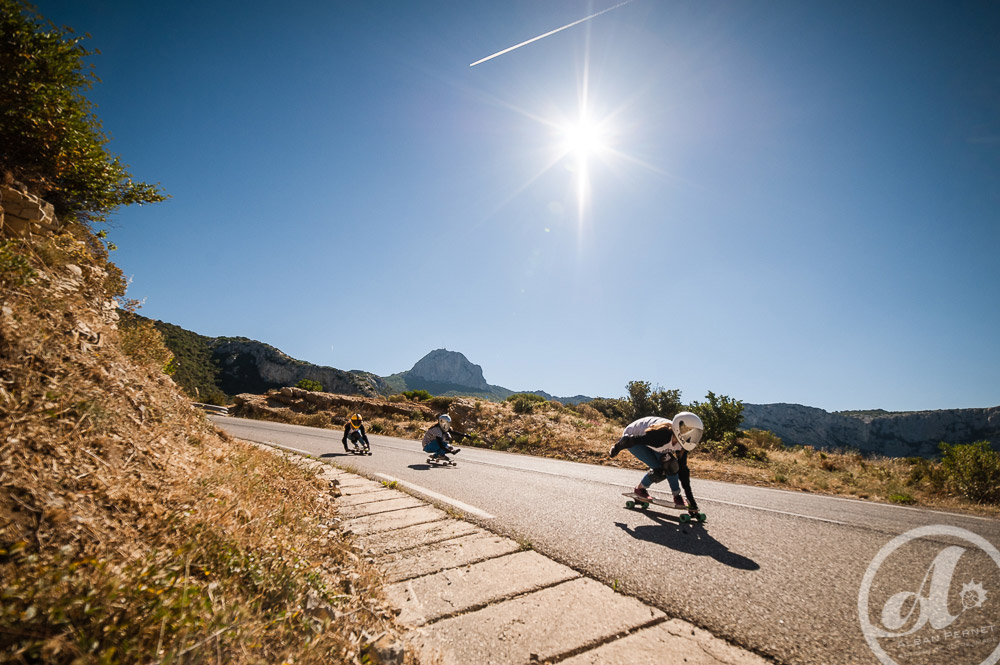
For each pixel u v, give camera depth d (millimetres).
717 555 3609
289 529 3201
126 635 1417
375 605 2469
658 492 6465
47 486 1942
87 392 2812
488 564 3311
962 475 7547
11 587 1325
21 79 4406
